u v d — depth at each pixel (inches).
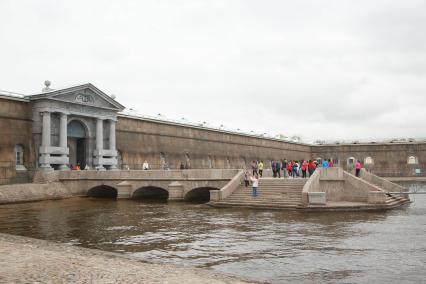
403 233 716.0
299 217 922.7
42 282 373.7
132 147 2017.7
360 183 1175.6
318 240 660.7
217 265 519.8
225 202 1157.1
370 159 3395.7
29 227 820.0
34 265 439.2
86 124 1784.0
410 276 467.2
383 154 3346.5
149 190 1545.3
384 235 698.2
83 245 644.7
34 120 1624.0
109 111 1862.7
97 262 465.1
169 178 1398.9
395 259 540.7
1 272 407.8
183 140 2340.1
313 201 1047.0
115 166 1857.8
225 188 1199.6
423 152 3221.0
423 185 2415.1
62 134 1648.6
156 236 712.4
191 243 650.8
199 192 1446.9
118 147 1946.4
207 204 1197.1
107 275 403.9
